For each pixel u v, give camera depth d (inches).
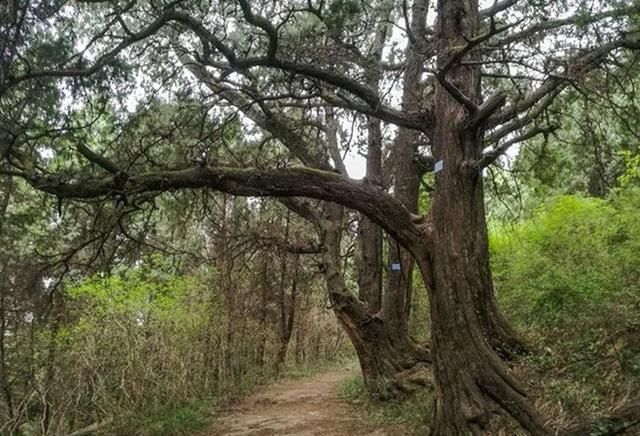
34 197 498.0
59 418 399.5
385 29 501.0
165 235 660.7
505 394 301.6
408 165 553.9
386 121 369.4
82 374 422.3
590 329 352.5
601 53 381.4
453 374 313.3
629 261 420.5
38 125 358.3
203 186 337.1
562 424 277.3
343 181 339.3
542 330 391.5
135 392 465.1
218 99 461.4
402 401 468.1
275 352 819.4
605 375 303.4
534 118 407.2
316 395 617.3
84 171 342.0
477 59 363.3
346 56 406.9
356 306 529.7
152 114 451.2
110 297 466.0
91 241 379.6
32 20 333.1
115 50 347.3
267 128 539.5
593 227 501.7
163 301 514.0
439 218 333.4
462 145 339.9
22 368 421.7
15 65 350.9
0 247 466.0
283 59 354.0
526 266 504.7
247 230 681.0
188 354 545.0
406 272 540.4
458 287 321.7
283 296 834.8
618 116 430.3
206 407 515.8
